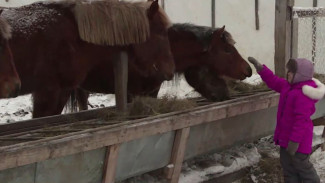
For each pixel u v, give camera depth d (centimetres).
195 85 485
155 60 400
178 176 352
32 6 400
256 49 986
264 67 381
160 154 331
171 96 450
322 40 558
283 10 469
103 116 356
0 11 297
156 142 322
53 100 395
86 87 472
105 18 371
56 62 385
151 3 404
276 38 480
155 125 310
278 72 481
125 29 372
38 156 240
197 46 472
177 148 338
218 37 468
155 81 458
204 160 424
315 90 334
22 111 617
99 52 399
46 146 243
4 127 327
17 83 312
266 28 996
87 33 372
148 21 387
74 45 389
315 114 481
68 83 398
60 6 399
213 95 470
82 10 377
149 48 395
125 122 300
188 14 874
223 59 472
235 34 946
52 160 255
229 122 393
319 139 517
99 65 436
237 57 477
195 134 360
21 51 367
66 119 360
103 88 468
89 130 273
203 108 358
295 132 334
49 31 381
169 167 340
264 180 429
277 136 359
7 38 310
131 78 454
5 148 229
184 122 332
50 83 388
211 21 908
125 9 377
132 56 396
